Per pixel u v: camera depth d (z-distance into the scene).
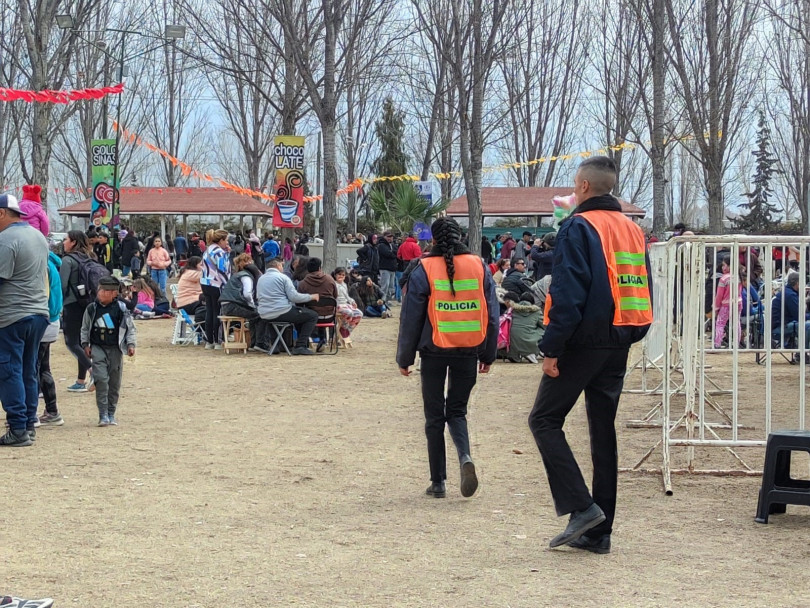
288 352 16.14
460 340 6.73
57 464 7.94
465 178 27.52
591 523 5.40
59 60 31.12
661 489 7.27
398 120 58.47
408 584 5.00
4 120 43.72
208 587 4.94
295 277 17.92
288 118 28.36
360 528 6.12
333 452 8.52
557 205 17.97
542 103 54.84
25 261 8.53
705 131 26.45
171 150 56.62
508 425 9.92
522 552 5.59
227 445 8.79
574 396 5.43
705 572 5.22
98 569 5.24
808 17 21.53
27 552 5.54
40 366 9.68
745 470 7.70
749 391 12.44
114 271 24.31
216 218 51.72
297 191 23.11
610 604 4.69
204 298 17.38
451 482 7.44
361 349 17.20
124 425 9.79
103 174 27.41
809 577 5.13
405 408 10.94
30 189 9.63
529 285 16.36
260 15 33.41
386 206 33.75
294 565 5.33
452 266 6.72
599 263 5.27
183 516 6.38
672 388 11.78
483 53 26.95
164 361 15.16
